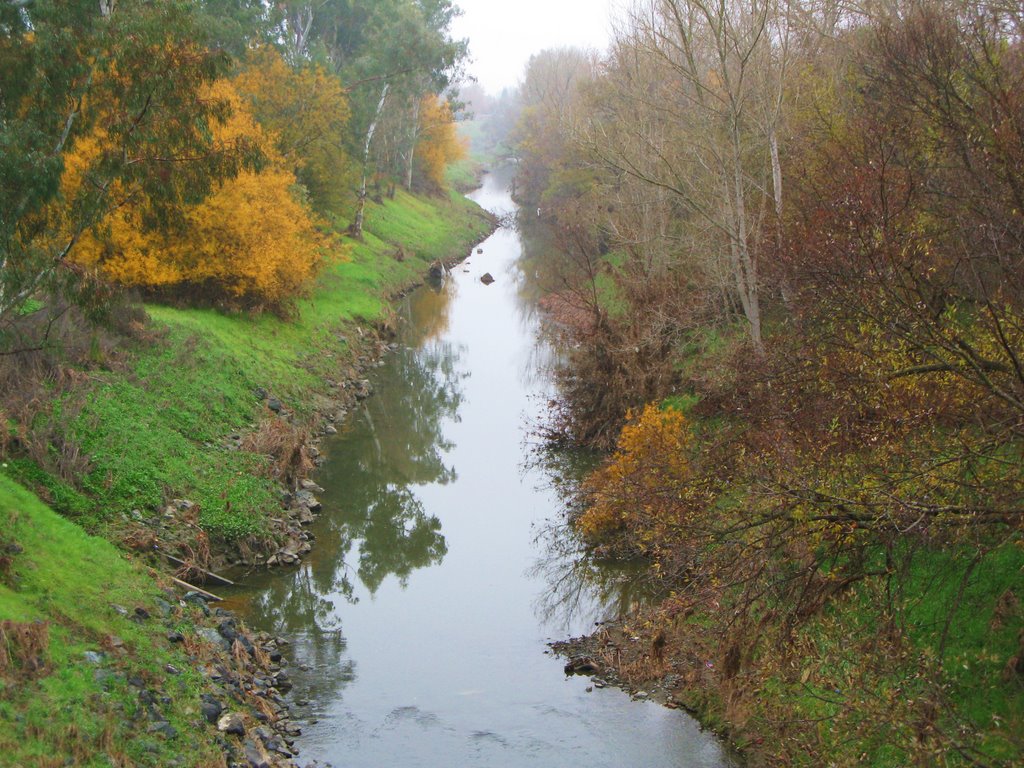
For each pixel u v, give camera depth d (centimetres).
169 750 1120
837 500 1163
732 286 2131
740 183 1809
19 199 1494
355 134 5359
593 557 1983
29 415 1892
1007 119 1304
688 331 2578
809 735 1180
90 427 1972
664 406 2425
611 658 1566
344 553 2030
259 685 1445
